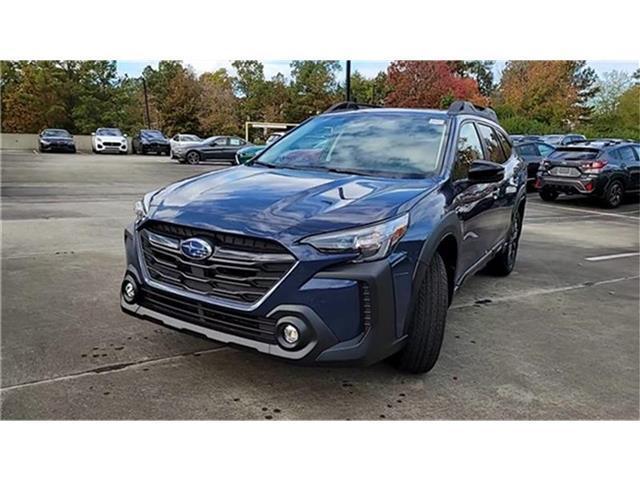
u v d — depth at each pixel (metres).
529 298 5.10
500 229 5.08
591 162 12.63
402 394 3.05
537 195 15.07
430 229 2.98
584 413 2.96
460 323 4.28
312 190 3.11
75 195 11.20
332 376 3.20
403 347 2.96
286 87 52.66
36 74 43.12
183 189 3.26
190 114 49.44
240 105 52.97
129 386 2.98
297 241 2.61
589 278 6.01
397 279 2.75
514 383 3.26
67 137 30.61
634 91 48.84
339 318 2.61
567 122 46.06
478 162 3.65
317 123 4.34
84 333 3.65
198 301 2.78
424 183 3.37
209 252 2.75
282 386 3.06
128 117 50.88
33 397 2.82
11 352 3.31
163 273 2.96
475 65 52.19
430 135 3.90
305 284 2.58
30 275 4.96
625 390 3.25
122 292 3.15
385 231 2.71
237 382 3.08
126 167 21.19
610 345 3.97
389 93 38.84
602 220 10.94
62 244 6.30
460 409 2.93
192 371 3.18
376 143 3.88
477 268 4.50
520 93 45.69
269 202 2.91
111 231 7.21
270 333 2.65
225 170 3.75
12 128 42.78
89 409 2.74
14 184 12.95
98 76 46.38
